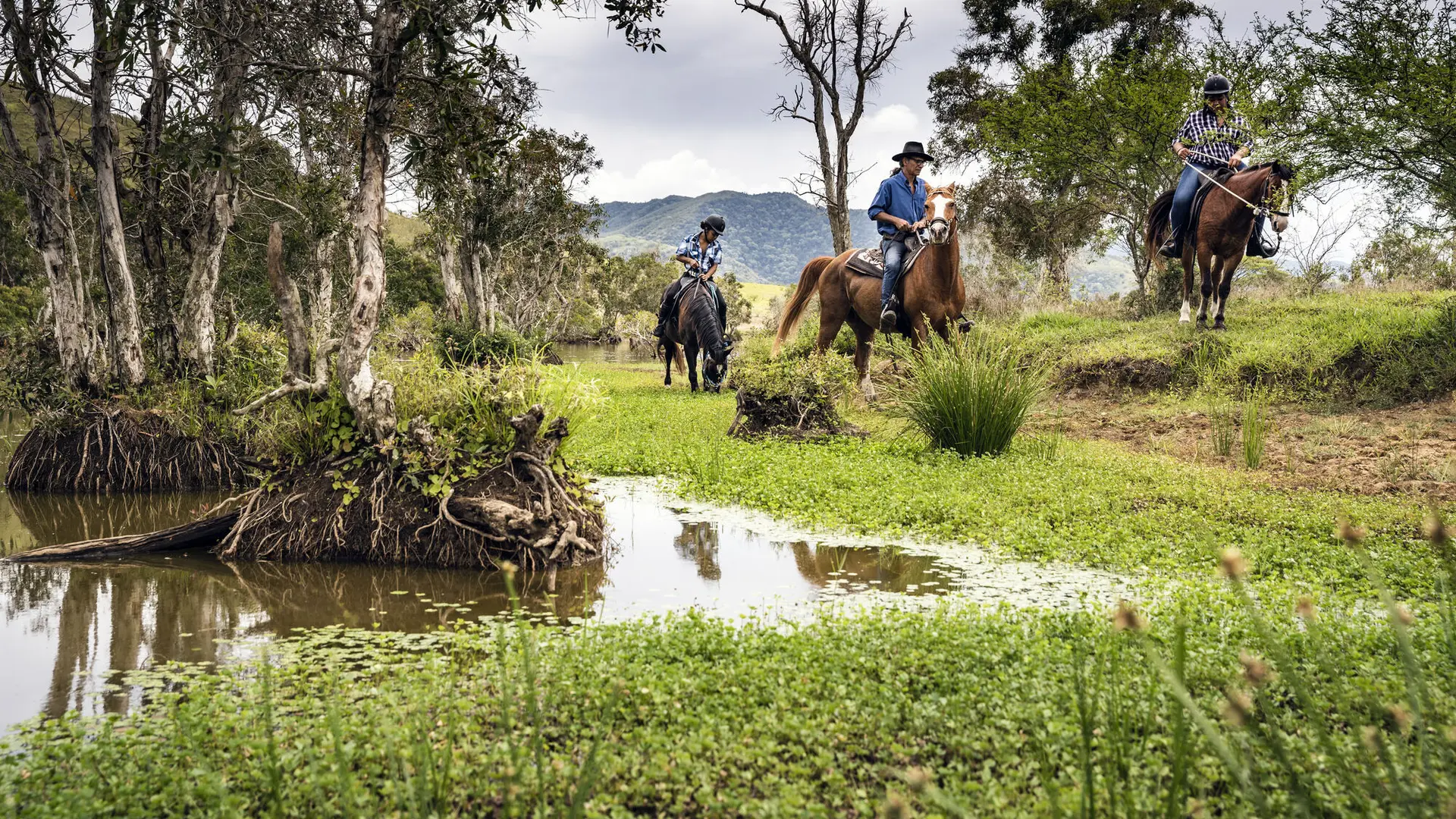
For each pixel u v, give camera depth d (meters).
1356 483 8.52
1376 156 12.43
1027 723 3.52
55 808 3.04
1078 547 6.80
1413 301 14.53
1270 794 2.88
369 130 7.38
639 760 3.28
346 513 7.25
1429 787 2.36
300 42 9.54
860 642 4.54
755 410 12.79
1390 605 2.39
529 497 7.15
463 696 4.03
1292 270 17.77
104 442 10.60
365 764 3.27
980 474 9.29
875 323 14.17
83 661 4.93
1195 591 5.42
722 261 21.33
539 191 32.94
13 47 10.45
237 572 6.87
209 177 11.81
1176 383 13.91
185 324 11.98
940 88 32.94
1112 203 23.34
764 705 3.82
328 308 18.39
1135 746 3.21
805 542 7.49
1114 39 28.92
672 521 8.38
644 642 4.62
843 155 23.31
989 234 31.36
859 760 3.39
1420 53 12.02
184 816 3.07
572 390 7.90
